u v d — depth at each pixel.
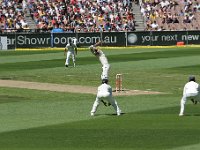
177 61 80.75
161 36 111.69
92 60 83.81
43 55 93.62
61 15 117.81
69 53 74.31
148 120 37.12
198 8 125.25
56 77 63.69
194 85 37.88
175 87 55.09
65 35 108.44
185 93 38.03
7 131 33.94
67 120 37.47
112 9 121.38
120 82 53.69
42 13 117.06
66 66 74.44
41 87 55.44
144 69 70.94
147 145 29.97
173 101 45.94
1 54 96.75
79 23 117.81
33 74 66.69
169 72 67.44
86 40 108.69
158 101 46.00
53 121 37.19
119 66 74.88
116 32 109.88
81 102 45.69
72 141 31.09
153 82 58.81
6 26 113.31
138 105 43.88
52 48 107.88
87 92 51.84
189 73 66.12
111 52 98.62
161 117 38.25
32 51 102.88
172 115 39.09
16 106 43.84
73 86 56.19
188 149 28.98
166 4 125.31
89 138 31.78
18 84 57.81
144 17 123.19
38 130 34.16
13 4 116.44
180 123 35.91
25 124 36.22
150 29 121.62
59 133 33.25
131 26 119.94
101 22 119.38
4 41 107.06
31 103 45.34
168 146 29.72
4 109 42.41
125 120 37.22
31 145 30.22
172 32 111.94
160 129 34.03
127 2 123.06
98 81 60.16
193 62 78.94
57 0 119.31
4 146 29.98
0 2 116.19
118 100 46.69
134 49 105.38
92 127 34.91
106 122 36.56
